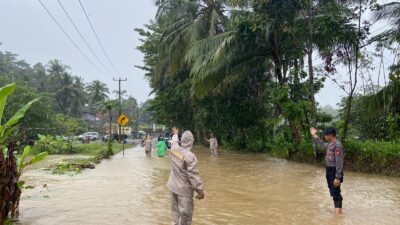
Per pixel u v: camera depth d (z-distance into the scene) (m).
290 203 8.98
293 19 18.58
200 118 32.84
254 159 21.44
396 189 10.93
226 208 8.44
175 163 5.79
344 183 12.11
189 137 5.84
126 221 7.23
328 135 7.87
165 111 39.69
